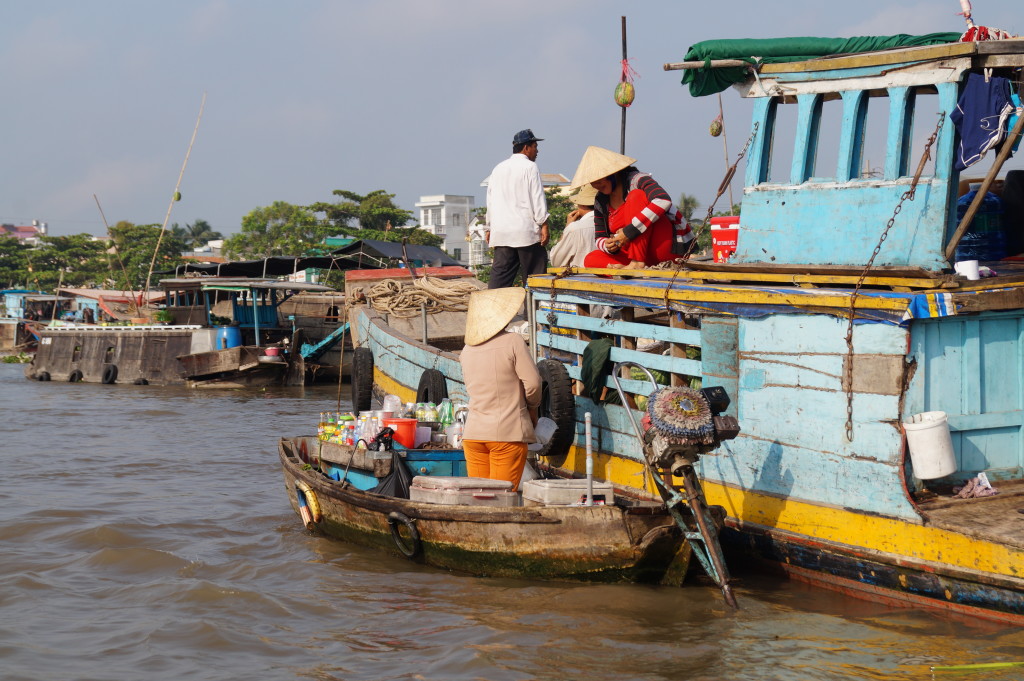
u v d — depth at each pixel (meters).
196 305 33.25
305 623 6.09
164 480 11.47
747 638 5.62
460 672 5.18
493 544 6.79
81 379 32.94
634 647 5.50
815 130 7.02
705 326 7.02
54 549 8.06
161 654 5.54
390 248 32.88
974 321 6.13
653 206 8.38
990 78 5.96
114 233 89.38
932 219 6.24
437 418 9.07
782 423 6.59
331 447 8.89
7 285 87.06
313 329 33.09
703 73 7.31
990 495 6.07
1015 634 5.48
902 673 5.02
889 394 5.92
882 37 6.72
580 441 8.52
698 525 6.23
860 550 6.08
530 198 9.98
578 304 8.60
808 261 6.95
